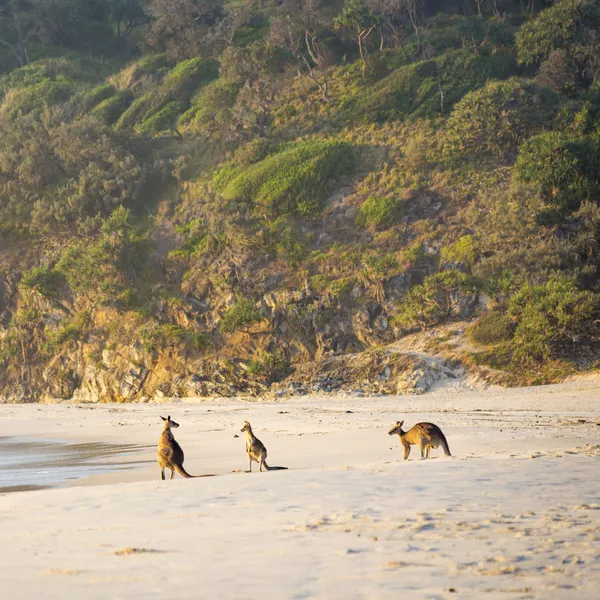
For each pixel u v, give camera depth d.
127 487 48.50
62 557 27.67
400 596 21.48
